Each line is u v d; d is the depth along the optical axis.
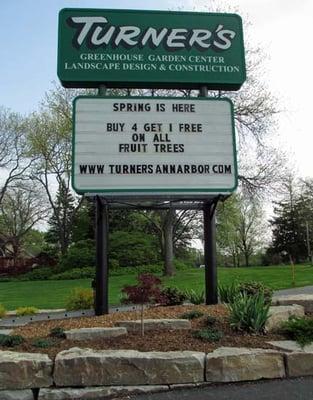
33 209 52.69
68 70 9.03
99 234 8.80
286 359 5.63
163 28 9.39
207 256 9.10
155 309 8.56
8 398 5.25
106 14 9.30
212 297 8.95
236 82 9.37
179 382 5.39
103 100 8.79
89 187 8.46
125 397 5.20
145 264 31.94
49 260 39.03
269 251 58.56
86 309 11.33
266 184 25.45
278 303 8.34
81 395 5.24
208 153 8.84
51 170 40.72
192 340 6.34
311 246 55.28
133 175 8.59
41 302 15.55
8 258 43.31
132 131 8.73
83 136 8.62
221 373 5.45
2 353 5.78
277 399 4.88
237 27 9.59
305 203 56.28
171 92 22.98
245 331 6.66
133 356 5.47
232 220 33.22
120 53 9.20
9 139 44.38
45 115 39.84
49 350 6.04
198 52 9.39
